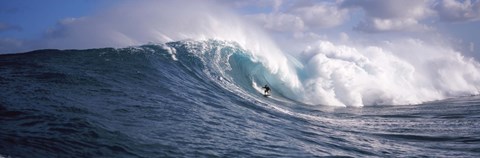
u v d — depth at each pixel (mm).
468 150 11594
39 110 10102
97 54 19766
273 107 18656
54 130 8664
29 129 8547
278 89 25484
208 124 11828
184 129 10664
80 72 15992
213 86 20000
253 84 24266
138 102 12914
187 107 13789
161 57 21391
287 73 26000
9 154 7023
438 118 18703
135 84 15875
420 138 13547
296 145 10891
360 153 10789
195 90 17688
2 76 14453
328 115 19391
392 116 19750
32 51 20297
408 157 10617
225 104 16297
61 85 13625
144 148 8578
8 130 8297
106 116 10539
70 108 10719
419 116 19656
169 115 11969
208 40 24656
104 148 8172
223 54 24219
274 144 10648
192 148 9141
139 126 10156
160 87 16391
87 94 12906
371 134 14141
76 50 20359
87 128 9070
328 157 9891
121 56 19938
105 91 13734
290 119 15891
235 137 10797
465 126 15875
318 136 12836
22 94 11820
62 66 16859
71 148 7863
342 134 13734
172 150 8758
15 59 18188
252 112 15859
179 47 23109
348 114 20438
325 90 25594
